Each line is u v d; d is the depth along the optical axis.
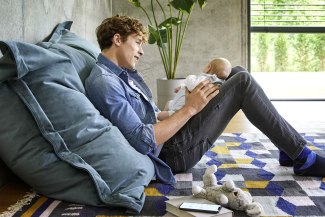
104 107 1.81
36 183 1.67
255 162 2.33
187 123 2.02
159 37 4.42
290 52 5.31
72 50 2.11
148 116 2.01
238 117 4.11
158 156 2.05
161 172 1.96
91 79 1.87
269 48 5.31
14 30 1.98
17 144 1.62
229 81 2.04
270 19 5.25
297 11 5.22
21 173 1.67
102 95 1.81
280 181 1.96
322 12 5.21
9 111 1.62
